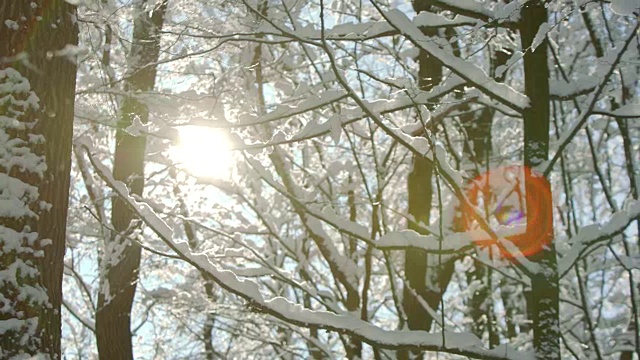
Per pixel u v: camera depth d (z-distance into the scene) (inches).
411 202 313.1
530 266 192.1
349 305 314.0
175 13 266.1
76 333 458.6
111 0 223.6
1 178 136.6
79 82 250.1
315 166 410.9
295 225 453.7
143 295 406.6
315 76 383.2
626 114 188.9
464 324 435.2
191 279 385.1
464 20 214.7
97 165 195.0
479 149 367.6
